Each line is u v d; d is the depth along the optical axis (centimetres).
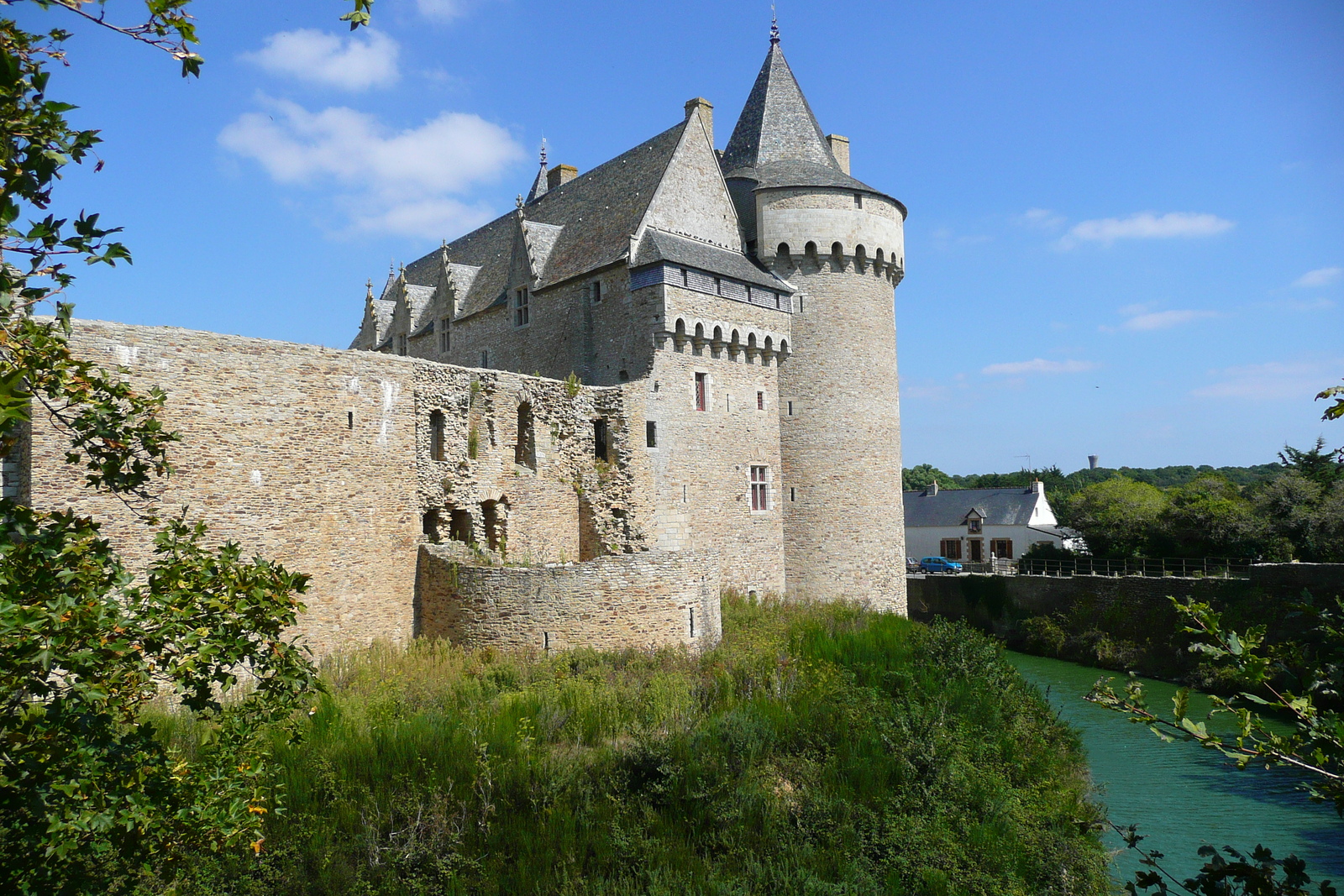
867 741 2073
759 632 3075
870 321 4088
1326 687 685
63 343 862
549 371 3822
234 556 983
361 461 2588
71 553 800
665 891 1502
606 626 2608
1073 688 3856
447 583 2648
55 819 749
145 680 909
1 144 652
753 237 4081
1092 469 13050
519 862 1541
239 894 1374
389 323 5150
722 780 1809
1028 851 1836
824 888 1552
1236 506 5241
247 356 2352
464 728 1877
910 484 13350
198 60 695
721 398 3669
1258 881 687
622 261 3512
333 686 2191
